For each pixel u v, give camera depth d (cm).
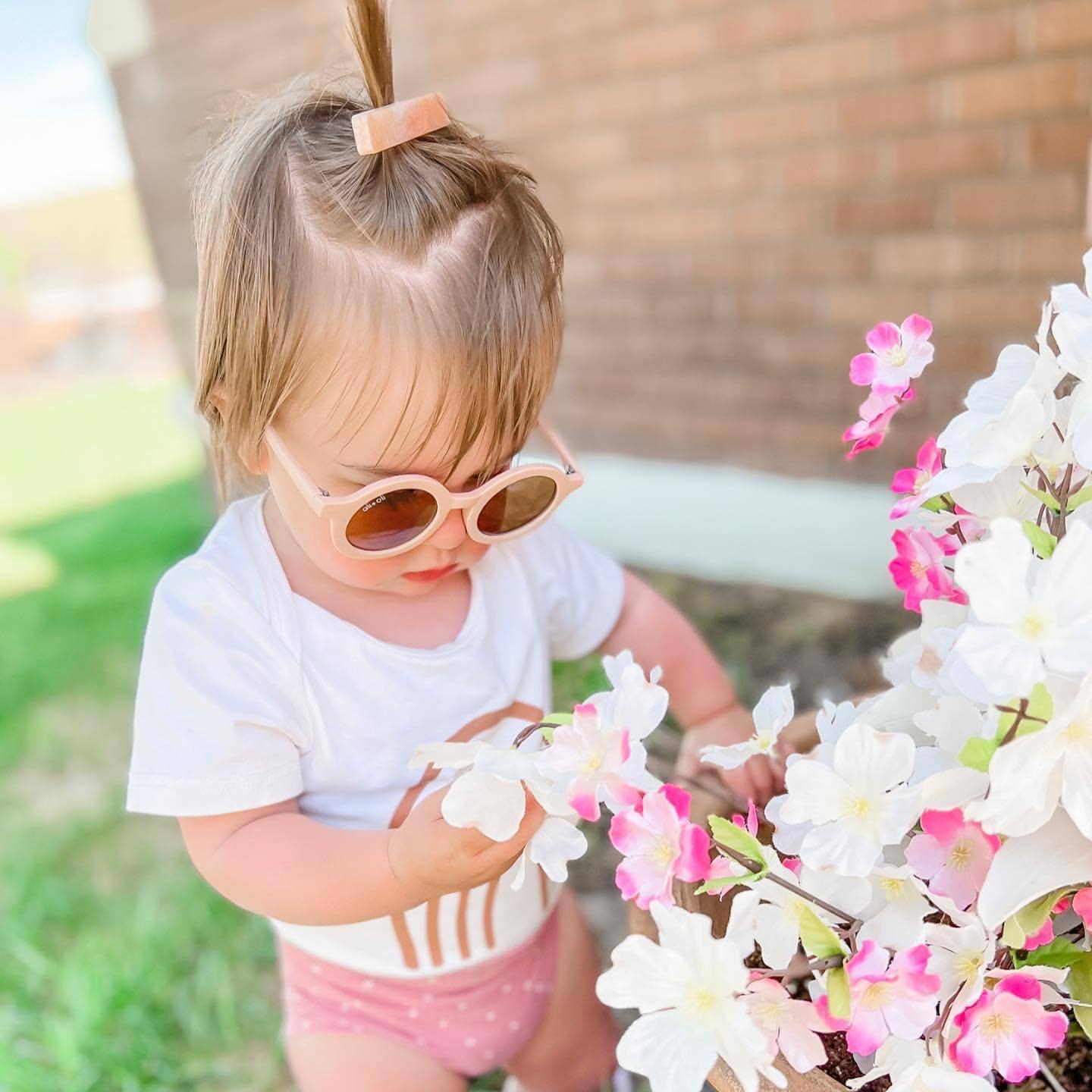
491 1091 150
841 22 256
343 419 91
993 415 69
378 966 112
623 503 338
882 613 278
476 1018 116
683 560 328
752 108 277
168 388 868
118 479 576
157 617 98
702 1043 62
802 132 271
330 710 101
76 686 307
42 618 361
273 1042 167
